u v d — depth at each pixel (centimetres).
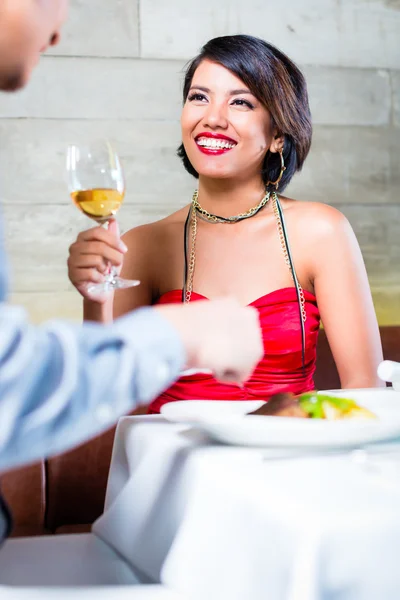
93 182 148
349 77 324
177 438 106
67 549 114
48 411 64
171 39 309
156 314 73
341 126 323
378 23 326
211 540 87
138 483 108
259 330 78
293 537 74
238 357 76
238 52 190
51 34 76
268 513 79
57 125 302
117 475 122
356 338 191
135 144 308
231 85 190
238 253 197
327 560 73
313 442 98
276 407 107
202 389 186
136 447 114
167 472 102
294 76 197
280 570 75
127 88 307
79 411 66
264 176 203
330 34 322
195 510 91
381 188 327
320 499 79
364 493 81
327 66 322
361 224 326
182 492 97
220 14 313
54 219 302
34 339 65
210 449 99
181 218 207
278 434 97
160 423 118
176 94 310
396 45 327
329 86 323
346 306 193
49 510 198
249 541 81
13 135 299
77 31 303
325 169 323
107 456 201
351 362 191
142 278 201
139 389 69
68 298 303
